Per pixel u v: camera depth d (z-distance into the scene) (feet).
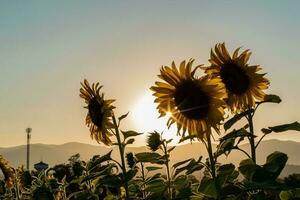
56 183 6.08
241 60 4.68
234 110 4.68
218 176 3.97
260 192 4.02
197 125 4.20
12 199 8.21
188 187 4.36
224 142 4.21
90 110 5.48
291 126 4.21
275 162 3.81
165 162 5.10
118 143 5.15
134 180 5.46
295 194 3.97
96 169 5.11
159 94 4.33
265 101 4.61
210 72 4.72
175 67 4.26
